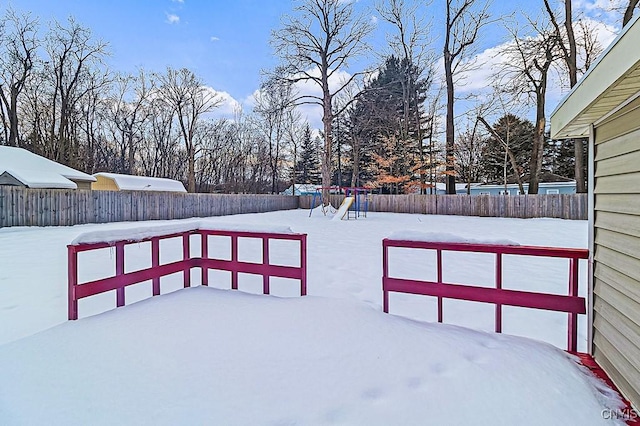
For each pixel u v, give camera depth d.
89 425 1.30
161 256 5.30
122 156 21.56
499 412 1.39
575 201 12.07
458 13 15.71
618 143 1.67
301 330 2.09
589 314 1.98
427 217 14.01
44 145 17.58
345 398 1.46
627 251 1.58
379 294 3.31
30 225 9.52
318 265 4.60
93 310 2.82
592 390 1.61
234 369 1.67
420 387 1.55
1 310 2.85
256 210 18.41
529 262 4.67
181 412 1.37
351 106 22.47
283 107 15.95
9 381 1.57
